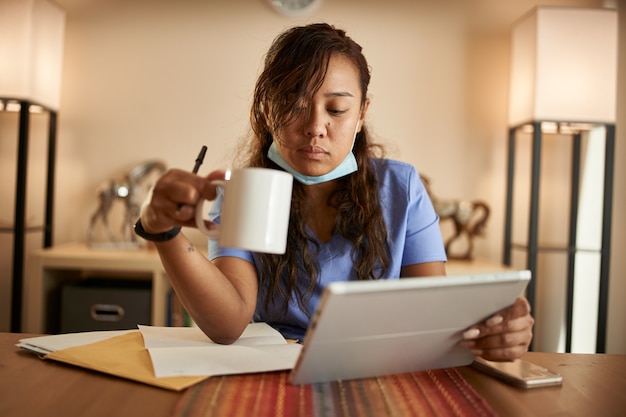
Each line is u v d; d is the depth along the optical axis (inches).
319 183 51.4
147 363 35.2
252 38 121.8
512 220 122.5
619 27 121.4
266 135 52.7
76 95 121.8
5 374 33.8
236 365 35.5
